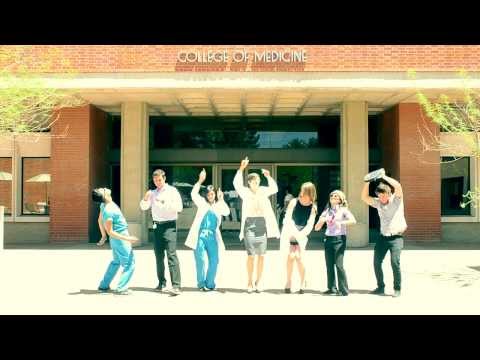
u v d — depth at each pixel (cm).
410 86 1470
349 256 1384
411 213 1716
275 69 1471
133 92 1551
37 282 988
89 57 1484
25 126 1230
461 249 1527
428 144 1716
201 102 1731
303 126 2108
